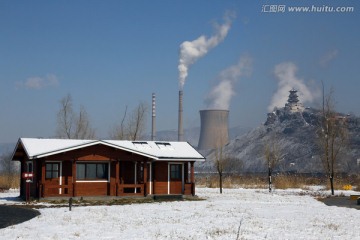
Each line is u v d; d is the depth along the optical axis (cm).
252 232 1958
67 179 3678
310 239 1795
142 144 4122
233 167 12725
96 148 3719
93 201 3597
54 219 2358
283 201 3762
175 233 1916
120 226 2119
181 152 4128
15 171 7600
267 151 7038
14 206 3172
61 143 3762
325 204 3553
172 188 4050
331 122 5059
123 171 3956
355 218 2564
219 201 3688
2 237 1767
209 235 1862
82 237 1805
